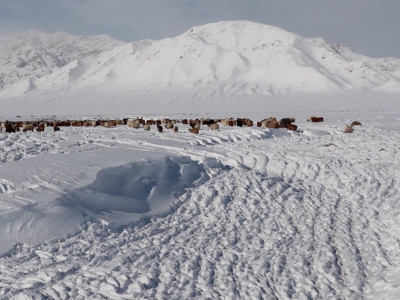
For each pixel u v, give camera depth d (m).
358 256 14.17
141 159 20.83
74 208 15.33
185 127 45.09
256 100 185.00
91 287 11.66
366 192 20.09
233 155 25.27
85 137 32.25
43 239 13.92
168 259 13.49
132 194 18.03
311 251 14.50
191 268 12.99
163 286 11.91
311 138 34.34
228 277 12.66
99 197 16.59
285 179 22.39
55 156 21.92
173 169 21.28
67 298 11.11
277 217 17.59
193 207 18.45
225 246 14.81
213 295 11.67
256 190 20.16
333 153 26.36
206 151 25.67
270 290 12.05
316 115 86.31
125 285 11.85
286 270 13.19
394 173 21.75
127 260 13.20
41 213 14.56
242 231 16.20
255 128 37.59
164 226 16.44
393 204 18.47
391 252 14.29
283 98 187.12
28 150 25.22
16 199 15.09
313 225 16.86
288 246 14.95
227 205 18.69
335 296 11.88
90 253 13.51
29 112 173.88
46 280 11.83
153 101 193.62
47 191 15.98
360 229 16.36
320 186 21.41
